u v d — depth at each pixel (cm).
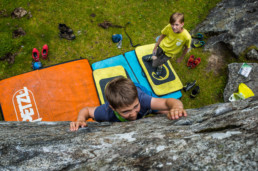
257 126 92
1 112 402
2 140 122
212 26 525
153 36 530
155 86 452
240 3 522
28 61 467
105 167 96
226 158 81
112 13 544
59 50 487
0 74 446
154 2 568
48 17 516
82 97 431
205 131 107
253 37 478
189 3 576
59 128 160
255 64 450
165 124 138
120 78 143
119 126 152
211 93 470
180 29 329
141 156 98
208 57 508
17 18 503
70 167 103
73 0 545
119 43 505
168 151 95
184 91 469
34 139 128
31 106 409
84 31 513
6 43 470
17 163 106
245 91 429
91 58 490
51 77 437
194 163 83
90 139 125
